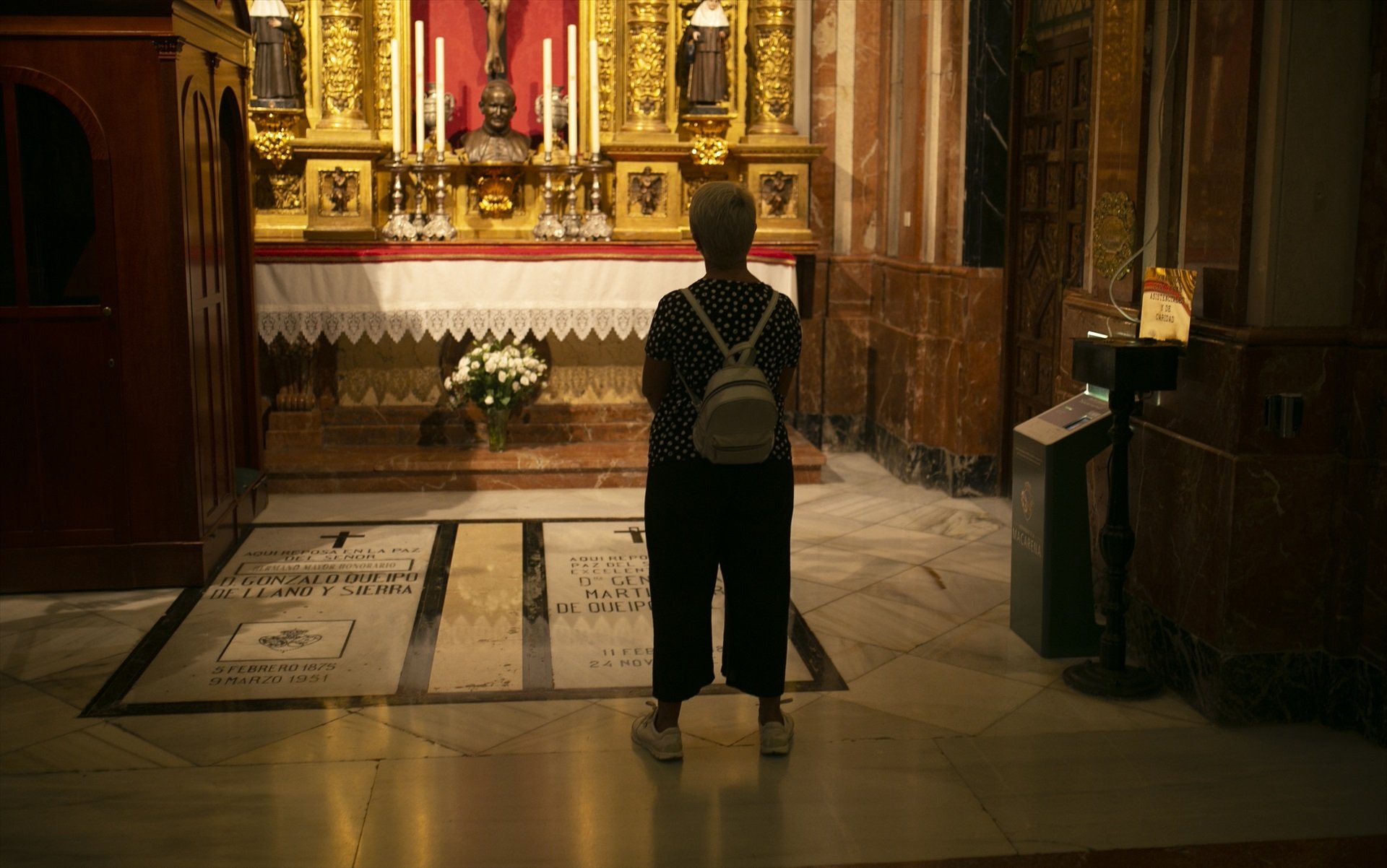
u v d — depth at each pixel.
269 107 7.79
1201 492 4.33
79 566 5.50
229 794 3.70
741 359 3.56
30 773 3.83
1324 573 4.21
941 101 7.49
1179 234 4.62
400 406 7.98
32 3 5.17
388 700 4.40
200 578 5.58
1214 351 4.25
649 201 8.36
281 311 7.36
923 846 3.44
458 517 6.87
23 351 5.36
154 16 5.22
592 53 8.05
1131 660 4.85
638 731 4.04
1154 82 4.71
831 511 7.17
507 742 4.07
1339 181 4.06
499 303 7.57
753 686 3.89
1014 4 7.05
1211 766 3.95
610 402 8.18
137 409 5.45
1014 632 5.14
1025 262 7.17
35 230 5.43
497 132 8.16
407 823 3.54
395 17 8.16
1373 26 4.00
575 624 5.20
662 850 3.41
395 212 7.99
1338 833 3.54
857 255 8.66
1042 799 3.72
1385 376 4.03
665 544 3.76
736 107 8.44
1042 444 4.81
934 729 4.20
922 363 7.70
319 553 6.15
